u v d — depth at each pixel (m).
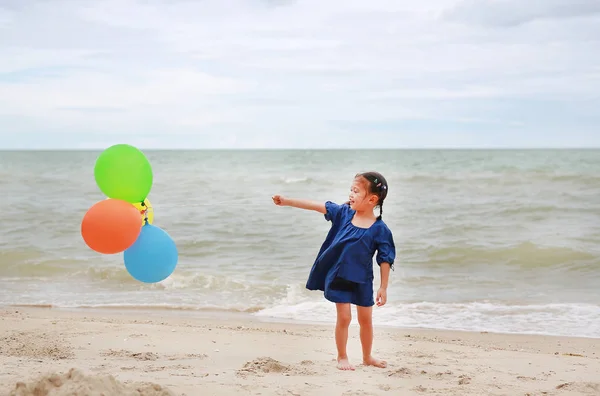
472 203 20.94
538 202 20.64
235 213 19.70
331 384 4.19
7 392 3.16
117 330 6.80
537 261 12.73
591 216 18.02
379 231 4.75
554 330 7.88
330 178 32.91
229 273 11.98
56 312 8.86
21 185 30.50
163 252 4.47
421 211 19.50
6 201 23.66
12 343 5.85
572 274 11.67
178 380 4.09
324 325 8.02
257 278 11.52
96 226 4.14
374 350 6.21
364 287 4.76
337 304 4.80
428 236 15.51
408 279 11.32
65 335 6.37
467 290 10.44
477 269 12.22
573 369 5.34
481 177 28.69
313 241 15.30
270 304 9.55
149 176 4.43
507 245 13.98
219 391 3.80
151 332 6.71
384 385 4.25
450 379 4.62
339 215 4.90
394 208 20.19
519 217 18.14
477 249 13.61
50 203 23.06
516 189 24.48
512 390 4.30
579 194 22.47
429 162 48.62
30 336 6.28
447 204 20.86
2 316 8.27
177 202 22.64
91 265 12.51
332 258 4.77
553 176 27.53
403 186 26.58
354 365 5.05
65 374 3.14
